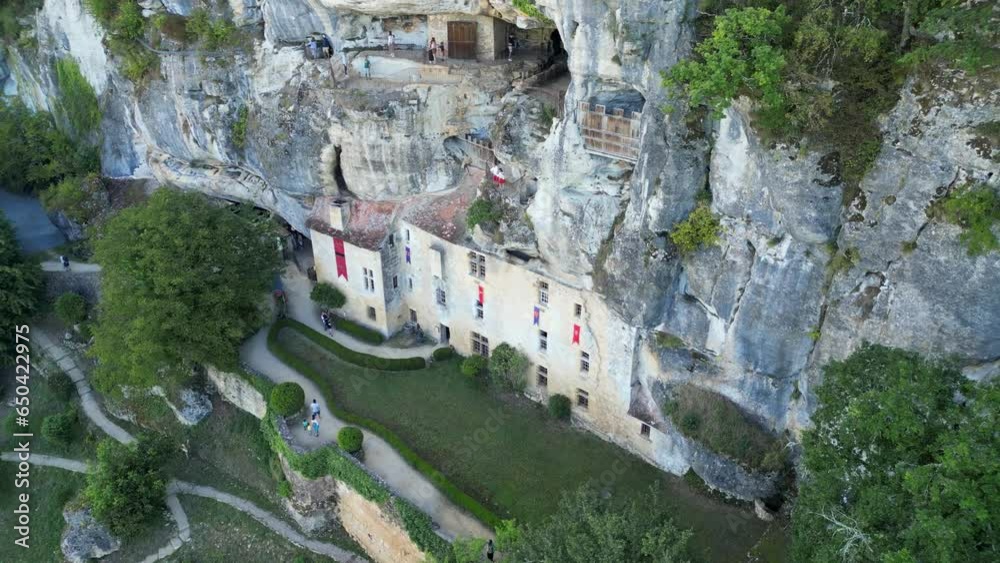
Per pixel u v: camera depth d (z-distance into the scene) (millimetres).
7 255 54438
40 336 55875
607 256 34969
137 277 43125
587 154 34344
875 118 25047
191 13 48500
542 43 42375
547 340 41344
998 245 22672
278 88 45094
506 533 31578
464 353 46906
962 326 24484
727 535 34906
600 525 26938
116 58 52875
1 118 65750
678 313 34750
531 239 38500
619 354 38000
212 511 44000
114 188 62375
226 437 46438
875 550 21188
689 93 27844
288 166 45938
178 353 43562
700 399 35531
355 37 43969
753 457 33938
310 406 43688
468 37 41656
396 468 39406
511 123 37344
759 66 25391
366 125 41594
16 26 65062
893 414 21438
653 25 28344
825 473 23516
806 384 31172
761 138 26922
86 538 42562
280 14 43344
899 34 25234
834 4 25750
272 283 49844
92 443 49469
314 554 40750
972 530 19078
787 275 29188
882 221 25484
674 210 31203
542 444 41031
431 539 34938
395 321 48875
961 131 22938
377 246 45688
